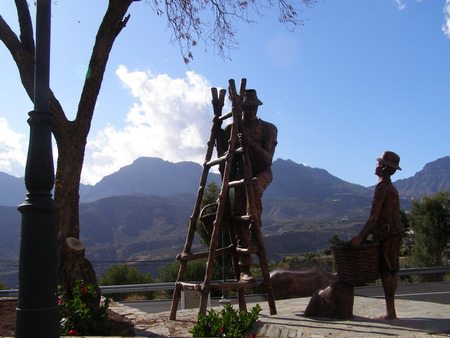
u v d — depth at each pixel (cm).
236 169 811
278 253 13288
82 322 657
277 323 634
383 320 646
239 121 757
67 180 839
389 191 663
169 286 1526
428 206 2934
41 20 506
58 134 851
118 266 2916
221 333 536
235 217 770
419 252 2919
